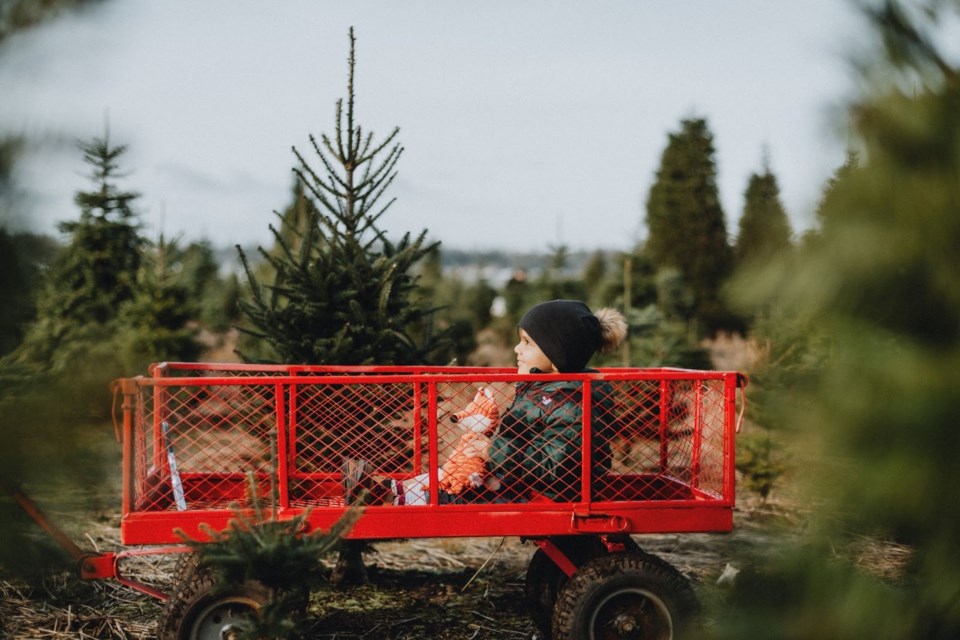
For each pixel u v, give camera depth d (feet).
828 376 3.40
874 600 3.44
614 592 12.01
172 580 14.66
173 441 13.41
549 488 12.55
